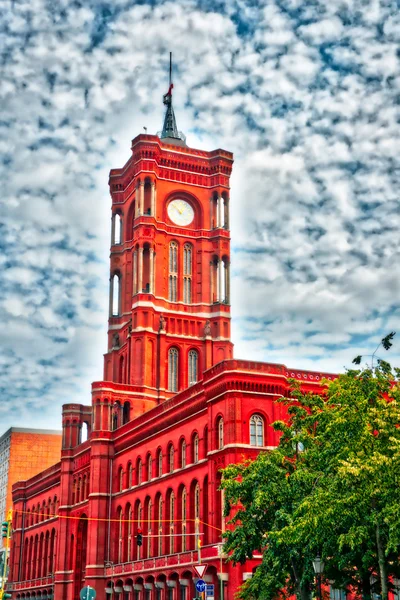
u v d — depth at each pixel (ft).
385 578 125.49
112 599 297.33
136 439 297.12
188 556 237.45
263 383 224.33
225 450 218.79
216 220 383.24
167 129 417.69
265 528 161.99
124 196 398.01
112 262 391.04
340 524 132.87
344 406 143.64
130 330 360.07
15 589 437.58
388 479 124.26
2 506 601.21
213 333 367.04
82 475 352.69
